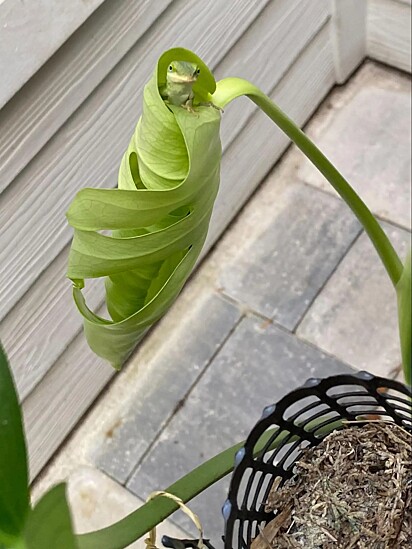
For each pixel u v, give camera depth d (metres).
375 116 1.13
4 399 0.29
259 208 1.09
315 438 0.46
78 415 0.95
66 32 0.57
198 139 0.31
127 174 0.36
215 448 0.91
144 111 0.32
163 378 0.97
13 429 0.29
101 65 0.65
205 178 0.32
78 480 0.92
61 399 0.89
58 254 0.73
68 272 0.34
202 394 0.95
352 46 1.12
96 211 0.31
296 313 0.98
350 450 0.45
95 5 0.59
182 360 0.98
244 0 0.81
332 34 1.06
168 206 0.32
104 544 0.39
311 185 1.08
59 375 0.86
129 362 0.99
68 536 0.24
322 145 1.12
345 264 1.01
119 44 0.66
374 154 1.09
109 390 0.98
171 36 0.73
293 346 0.96
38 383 0.82
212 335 0.99
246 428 0.92
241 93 0.34
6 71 0.54
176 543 0.40
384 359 0.93
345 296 0.98
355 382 0.43
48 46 0.57
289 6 0.91
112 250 0.33
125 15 0.65
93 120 0.69
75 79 0.63
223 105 0.34
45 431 0.90
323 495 0.44
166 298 0.36
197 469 0.42
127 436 0.94
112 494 0.90
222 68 0.87
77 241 0.33
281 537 0.44
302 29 0.97
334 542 0.43
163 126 0.32
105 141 0.72
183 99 0.31
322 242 1.03
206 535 0.85
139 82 0.72
